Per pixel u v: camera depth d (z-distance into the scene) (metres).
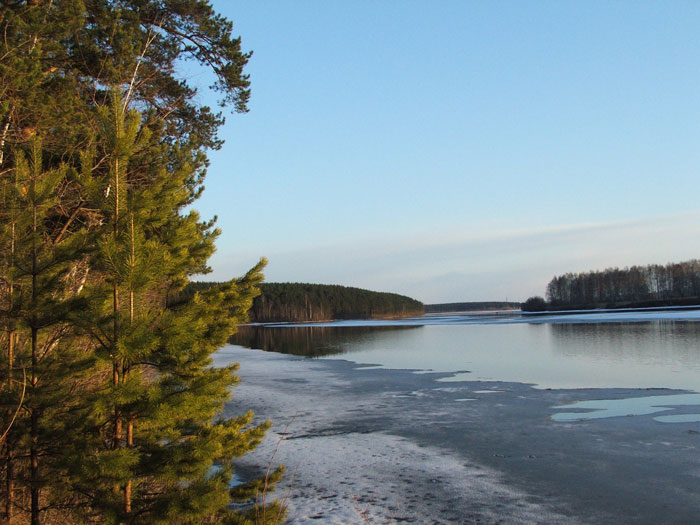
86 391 4.41
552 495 8.64
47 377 4.17
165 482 4.18
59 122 7.88
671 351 30.45
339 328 88.69
